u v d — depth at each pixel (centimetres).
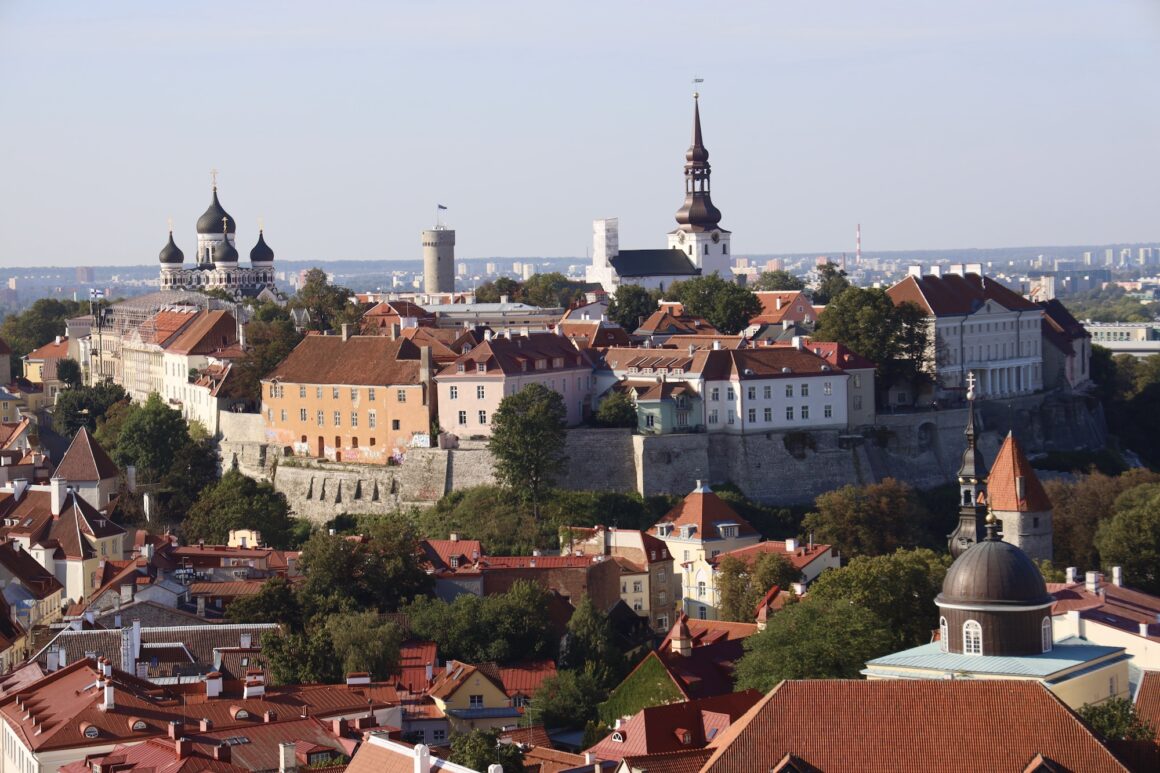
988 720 16225
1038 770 15750
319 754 19825
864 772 16150
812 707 16600
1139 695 19300
